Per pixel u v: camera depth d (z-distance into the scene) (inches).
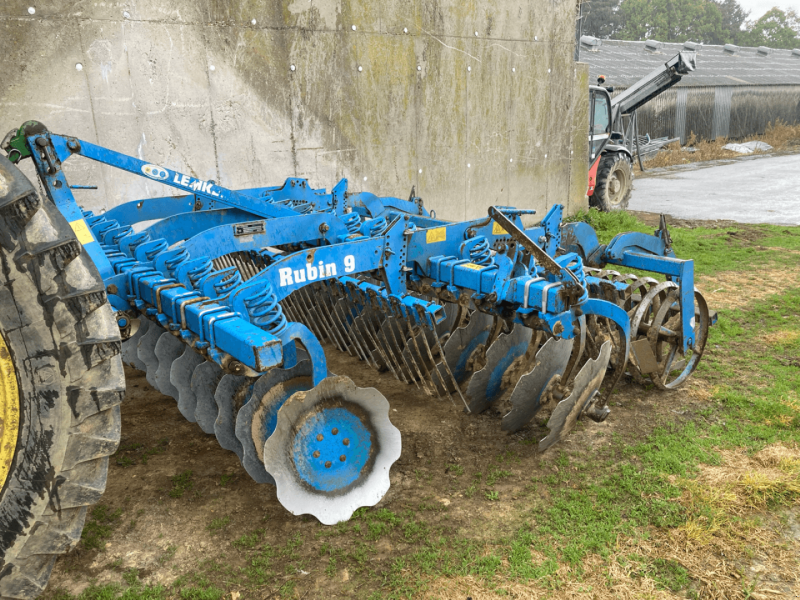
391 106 324.5
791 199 549.0
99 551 111.3
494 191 390.0
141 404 170.9
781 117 1273.4
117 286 128.4
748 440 146.5
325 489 117.5
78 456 80.7
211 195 162.2
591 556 109.5
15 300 73.5
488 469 137.2
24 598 85.0
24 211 73.0
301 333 111.8
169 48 247.9
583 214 435.2
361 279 180.2
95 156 137.8
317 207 211.6
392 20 313.6
